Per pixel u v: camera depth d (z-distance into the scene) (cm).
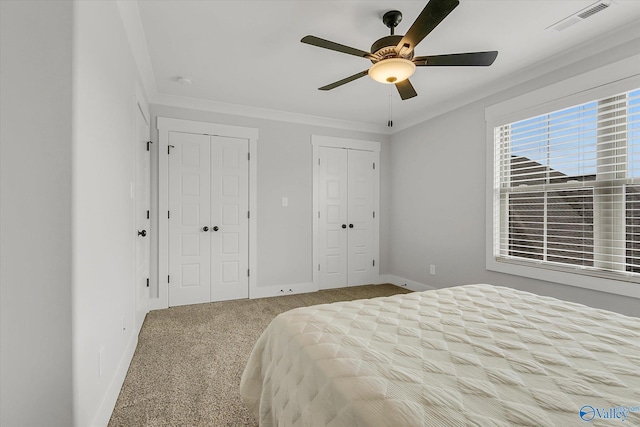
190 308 339
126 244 203
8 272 107
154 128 338
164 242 341
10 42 108
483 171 322
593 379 82
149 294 333
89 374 126
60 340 110
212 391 180
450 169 363
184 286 351
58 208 110
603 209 231
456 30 218
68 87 112
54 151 110
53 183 110
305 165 416
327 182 430
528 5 192
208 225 362
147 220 322
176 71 284
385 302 153
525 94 279
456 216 355
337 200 436
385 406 72
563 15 202
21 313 107
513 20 206
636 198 214
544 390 77
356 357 95
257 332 271
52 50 110
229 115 374
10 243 107
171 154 346
